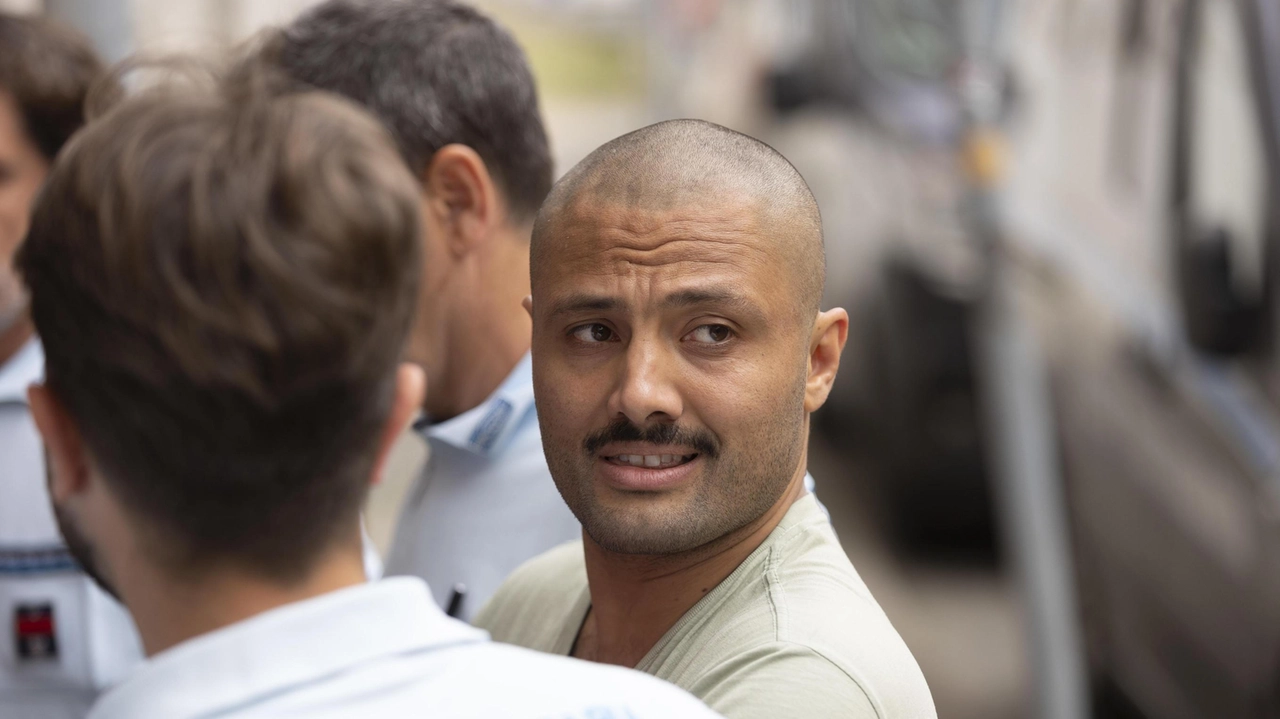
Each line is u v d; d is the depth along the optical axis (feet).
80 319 9.86
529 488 20.62
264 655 9.97
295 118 10.11
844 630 13.98
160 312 9.51
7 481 22.68
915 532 57.36
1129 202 43.86
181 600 10.39
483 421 20.79
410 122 20.33
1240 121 40.14
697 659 14.55
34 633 22.79
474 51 20.81
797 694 13.21
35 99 23.70
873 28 59.62
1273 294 38.45
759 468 14.61
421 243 10.58
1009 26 52.54
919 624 54.24
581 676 11.03
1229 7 41.09
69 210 9.88
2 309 22.38
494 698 10.52
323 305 9.71
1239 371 38.63
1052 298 46.32
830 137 64.44
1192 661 38.83
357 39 20.54
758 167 14.96
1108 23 46.32
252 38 20.44
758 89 79.87
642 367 14.20
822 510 16.02
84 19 36.99
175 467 9.93
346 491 10.52
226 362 9.56
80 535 11.01
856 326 61.11
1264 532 36.17
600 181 14.82
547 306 14.88
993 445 49.65
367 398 10.33
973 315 51.65
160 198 9.62
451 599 20.63
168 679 9.84
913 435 54.60
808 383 15.84
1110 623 42.93
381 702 10.19
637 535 14.51
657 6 134.21
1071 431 44.57
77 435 10.46
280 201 9.74
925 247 53.11
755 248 14.42
